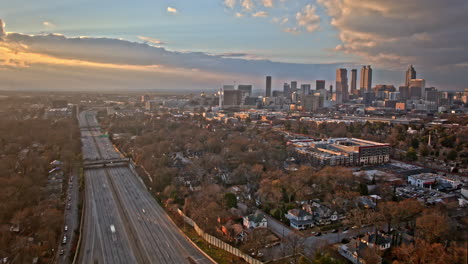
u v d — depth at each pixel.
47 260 184.75
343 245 193.25
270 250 194.00
